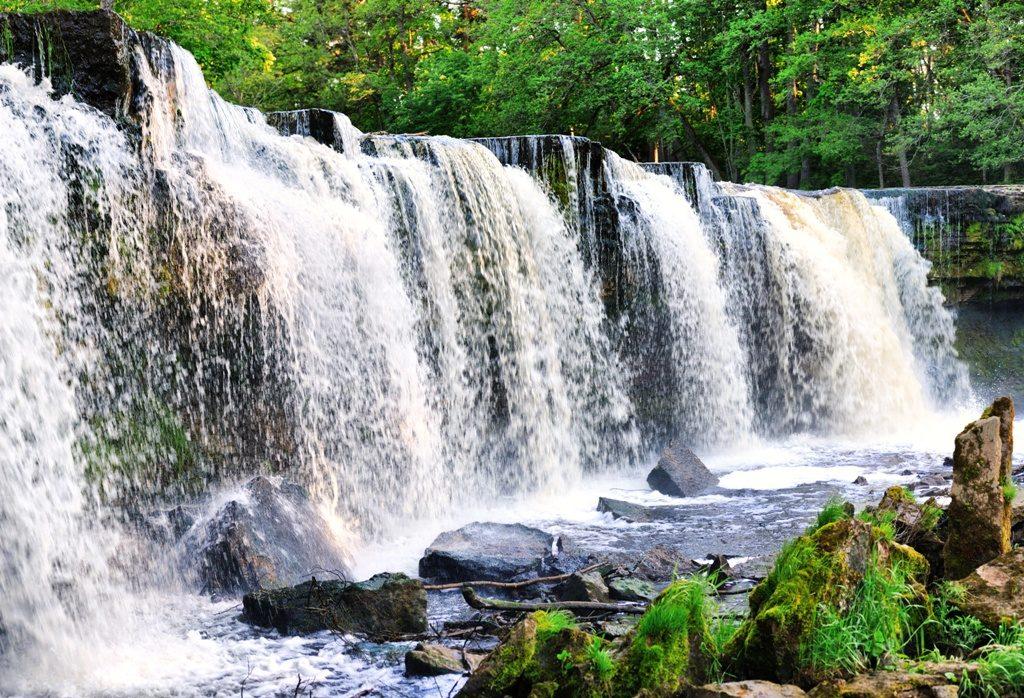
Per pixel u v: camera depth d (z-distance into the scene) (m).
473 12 42.38
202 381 11.15
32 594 8.86
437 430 14.15
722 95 37.97
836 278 20.89
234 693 6.98
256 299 11.66
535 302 15.91
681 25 34.00
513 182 16.12
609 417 16.97
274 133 13.95
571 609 8.18
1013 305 24.56
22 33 10.44
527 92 33.97
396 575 8.37
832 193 22.94
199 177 11.53
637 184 18.19
